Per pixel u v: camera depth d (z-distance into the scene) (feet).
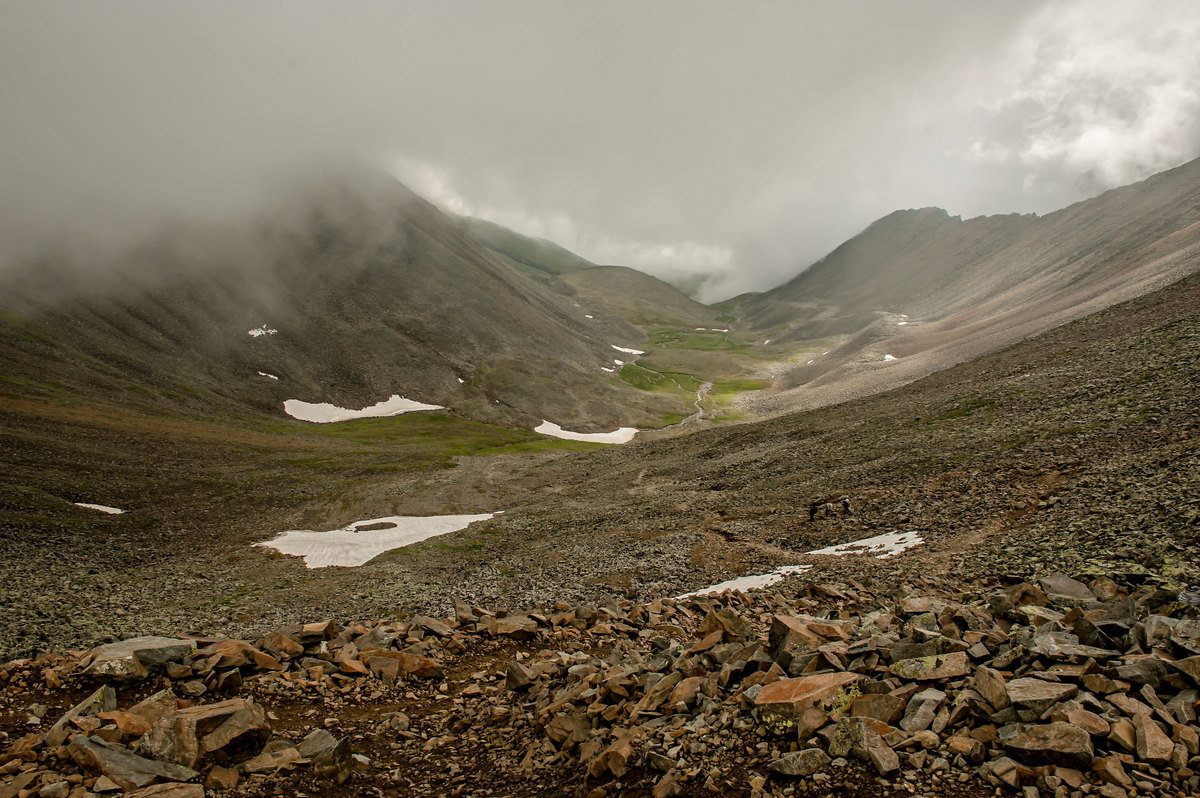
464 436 458.50
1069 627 38.40
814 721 31.96
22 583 117.08
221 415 416.46
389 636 66.49
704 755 33.12
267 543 185.88
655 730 36.99
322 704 51.11
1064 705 28.66
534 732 43.88
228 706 42.01
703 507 184.85
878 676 36.99
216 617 112.16
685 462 283.38
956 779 27.17
